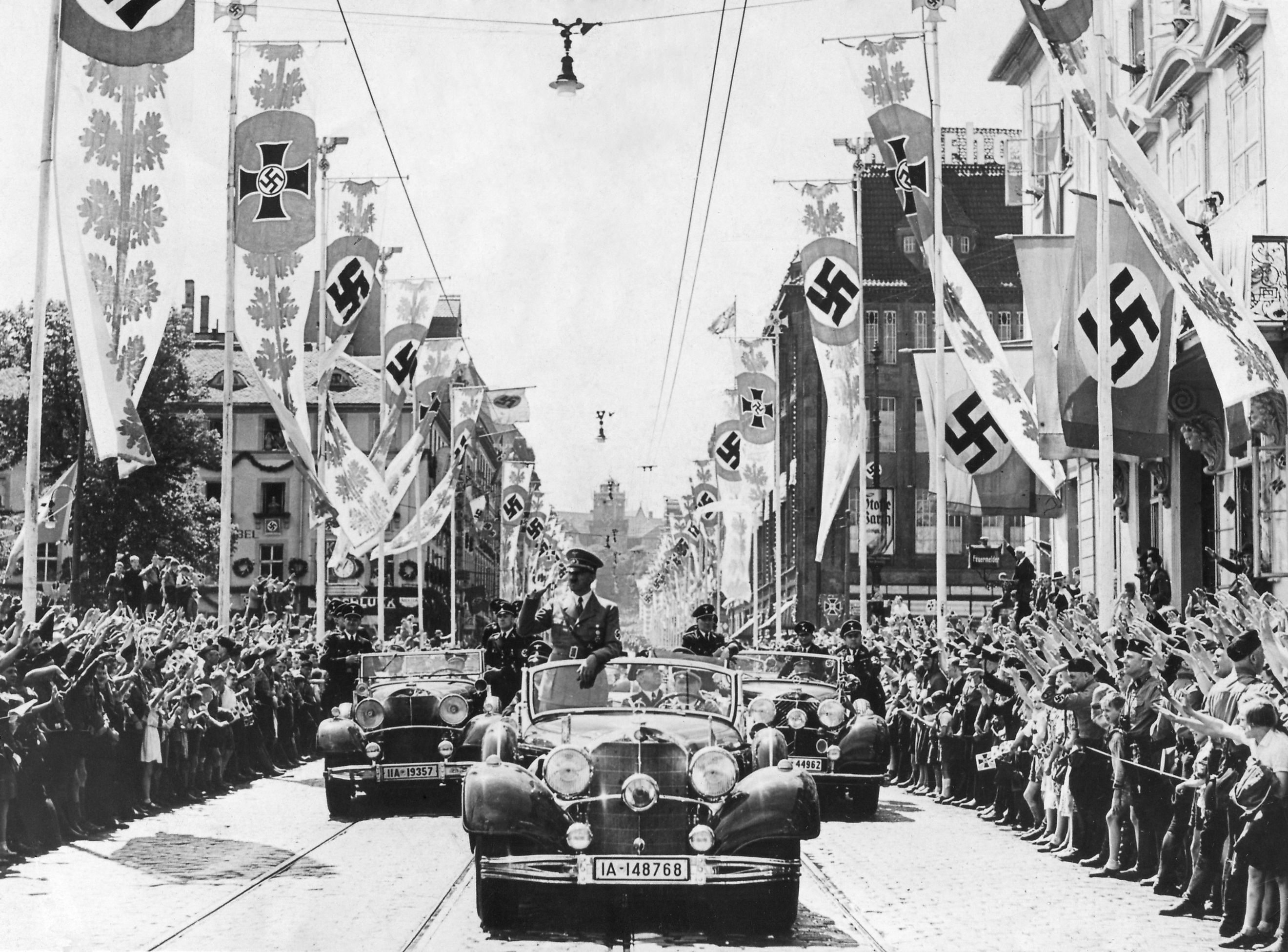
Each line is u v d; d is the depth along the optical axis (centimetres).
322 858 1416
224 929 1032
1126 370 1855
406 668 1978
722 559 5353
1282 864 984
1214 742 1122
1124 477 2994
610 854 1068
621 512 15375
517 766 1105
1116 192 2472
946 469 2692
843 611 4266
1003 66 3881
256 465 7525
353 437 7425
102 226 1859
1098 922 1100
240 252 2677
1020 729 1753
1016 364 2727
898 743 2383
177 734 1933
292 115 2547
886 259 6869
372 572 7200
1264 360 1645
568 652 1346
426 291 3475
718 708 1253
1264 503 2322
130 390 1856
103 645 1576
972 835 1647
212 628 2417
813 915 1143
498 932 1057
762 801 1064
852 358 3038
